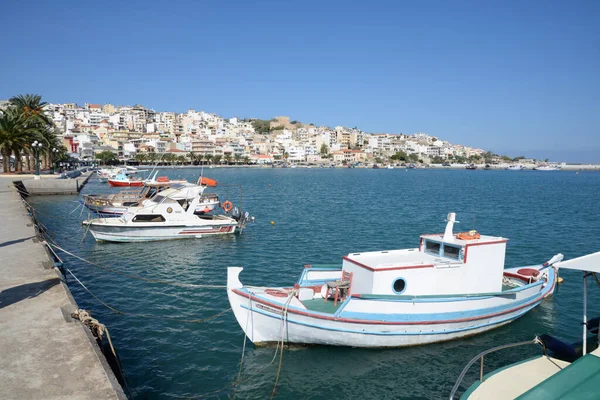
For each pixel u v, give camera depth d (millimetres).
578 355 11398
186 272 25141
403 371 14180
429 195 80312
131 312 18766
